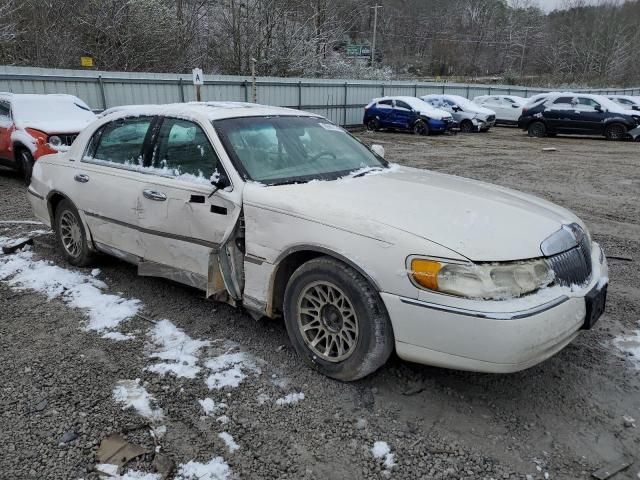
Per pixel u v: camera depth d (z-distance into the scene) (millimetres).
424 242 2748
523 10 70125
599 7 68062
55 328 3828
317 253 3203
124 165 4254
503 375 3289
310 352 3262
